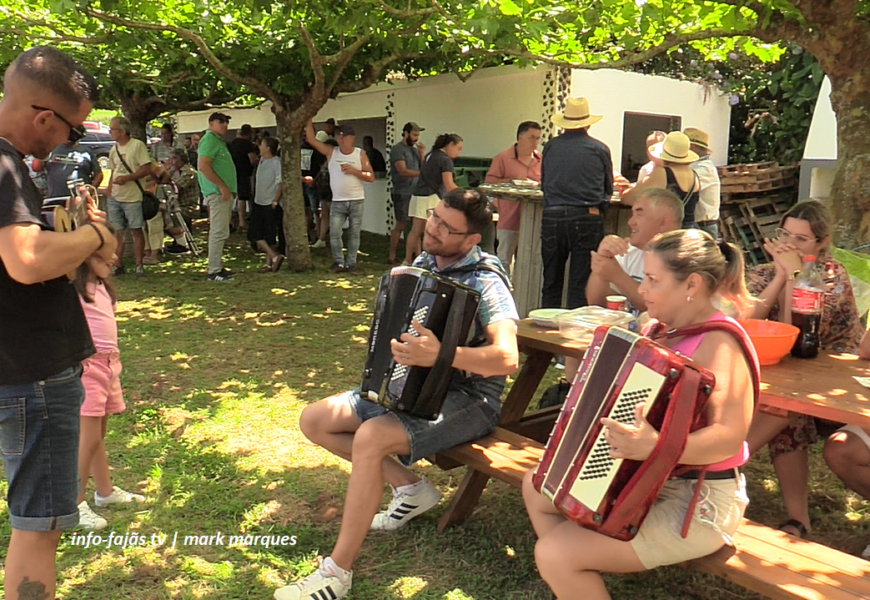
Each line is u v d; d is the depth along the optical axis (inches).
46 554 97.5
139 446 169.0
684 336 91.1
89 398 127.6
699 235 92.4
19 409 91.9
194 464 159.5
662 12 195.0
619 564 90.0
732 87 436.1
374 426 114.7
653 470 82.4
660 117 421.1
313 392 205.9
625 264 161.8
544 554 93.1
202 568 121.8
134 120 496.7
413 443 115.7
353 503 112.7
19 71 88.6
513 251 309.0
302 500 144.5
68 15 297.0
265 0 235.6
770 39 186.5
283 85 362.6
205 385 210.8
